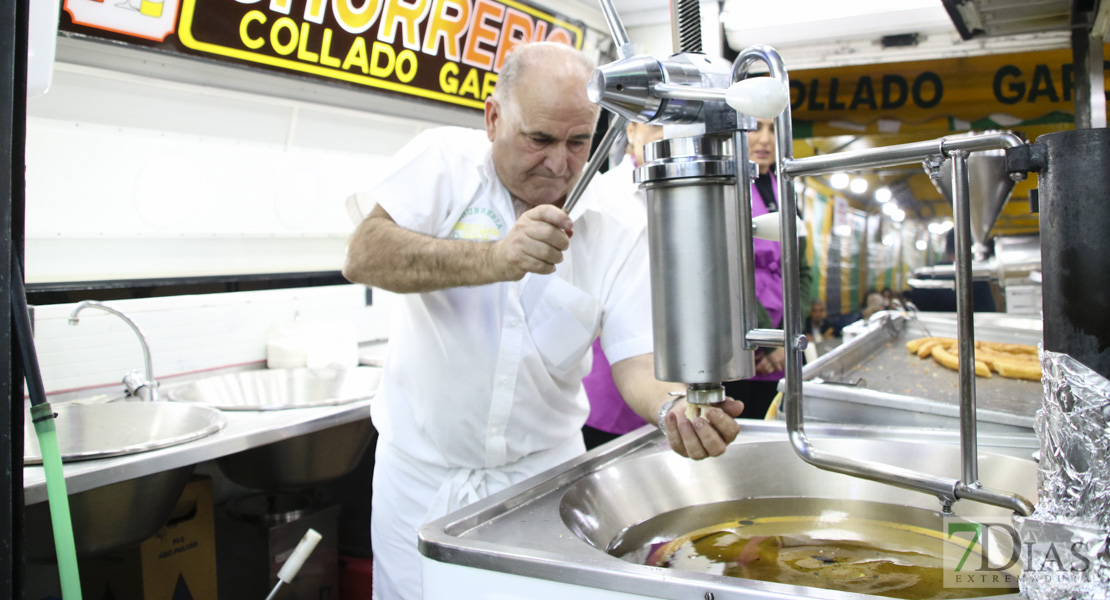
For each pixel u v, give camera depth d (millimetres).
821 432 1611
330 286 3133
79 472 1677
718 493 1497
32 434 1941
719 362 988
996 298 5102
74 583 1124
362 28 2809
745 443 1539
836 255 5984
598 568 920
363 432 2490
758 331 1000
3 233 1095
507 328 1648
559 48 1472
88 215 2301
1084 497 786
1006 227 5047
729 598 845
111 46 2209
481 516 1150
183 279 2611
